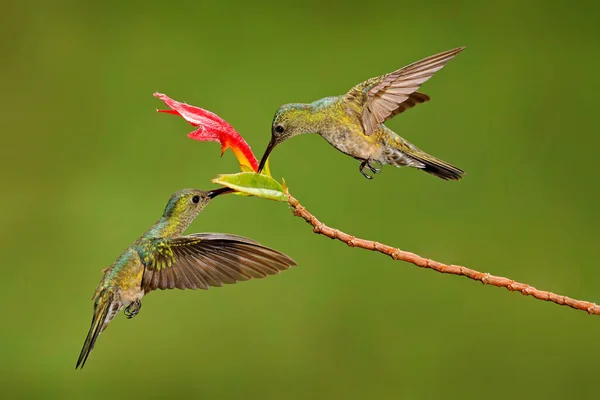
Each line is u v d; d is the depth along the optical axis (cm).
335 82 1153
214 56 1155
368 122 678
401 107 734
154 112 1142
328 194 1081
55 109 1148
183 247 630
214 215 1057
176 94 1150
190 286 636
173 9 1176
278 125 672
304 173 1087
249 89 1149
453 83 1140
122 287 642
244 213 1062
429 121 1129
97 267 1070
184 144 1122
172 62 1164
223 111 1139
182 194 658
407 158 717
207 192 665
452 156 1123
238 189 603
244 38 1168
